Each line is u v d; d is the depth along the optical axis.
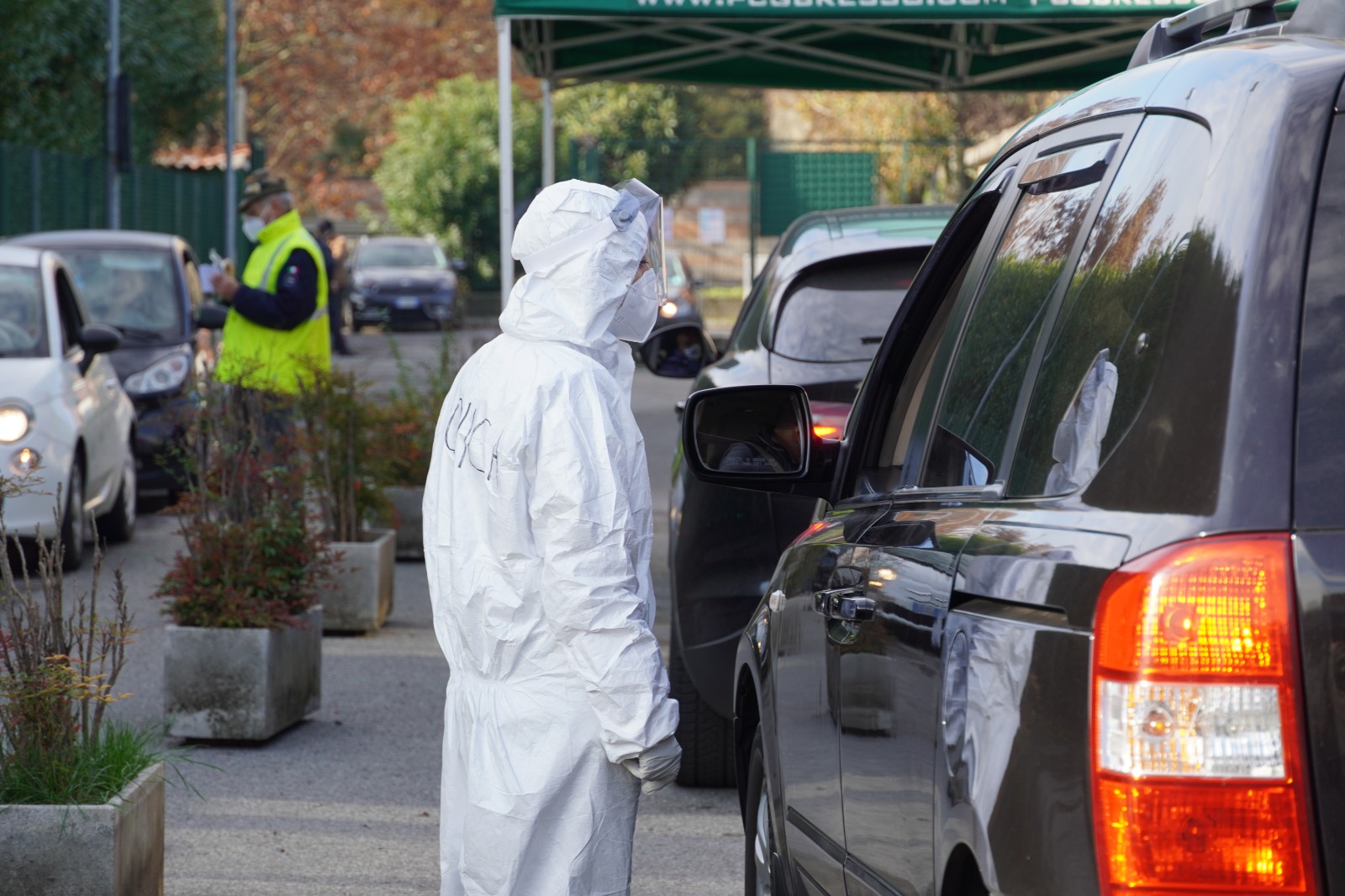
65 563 17.94
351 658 14.71
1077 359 3.84
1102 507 3.43
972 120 57.69
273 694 11.70
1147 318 3.51
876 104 59.34
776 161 44.66
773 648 6.39
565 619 5.14
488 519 5.32
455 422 5.53
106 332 19.38
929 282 5.72
